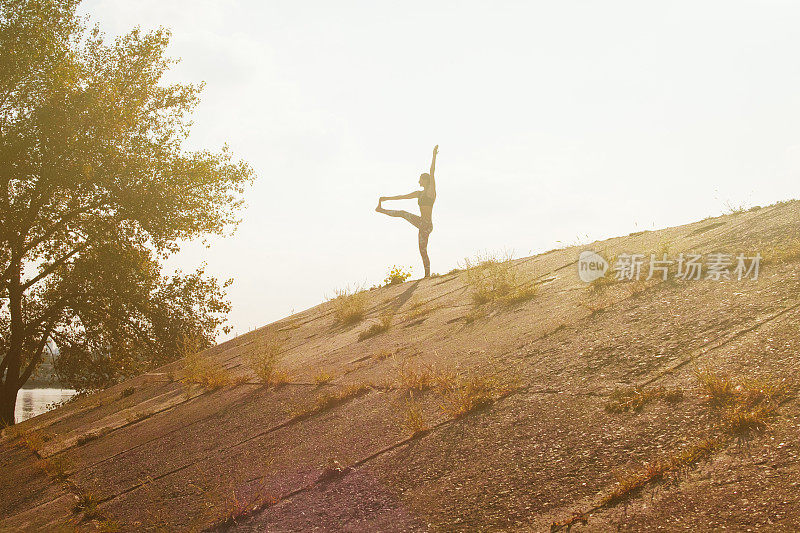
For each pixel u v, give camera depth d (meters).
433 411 4.09
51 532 3.79
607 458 2.74
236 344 12.68
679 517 2.15
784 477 2.18
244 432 5.05
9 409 18.31
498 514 2.54
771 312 3.84
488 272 9.82
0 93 17.05
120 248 18.72
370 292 13.40
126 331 20.08
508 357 4.82
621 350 4.08
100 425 7.66
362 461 3.57
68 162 17.00
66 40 18.36
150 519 3.56
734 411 2.72
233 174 19.55
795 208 6.88
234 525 3.13
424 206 12.70
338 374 6.23
